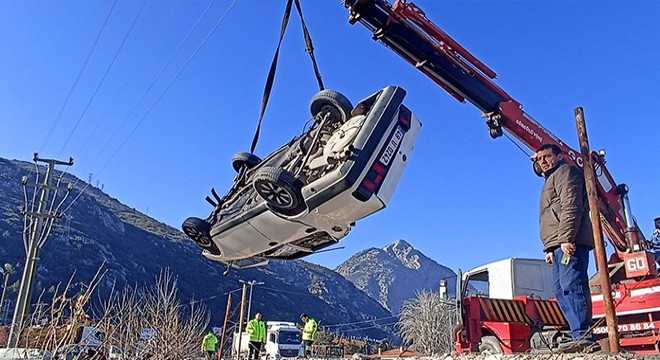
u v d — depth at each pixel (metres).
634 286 8.81
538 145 9.27
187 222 6.39
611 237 9.67
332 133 5.68
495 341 10.41
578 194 5.90
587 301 5.75
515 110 9.27
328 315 119.38
